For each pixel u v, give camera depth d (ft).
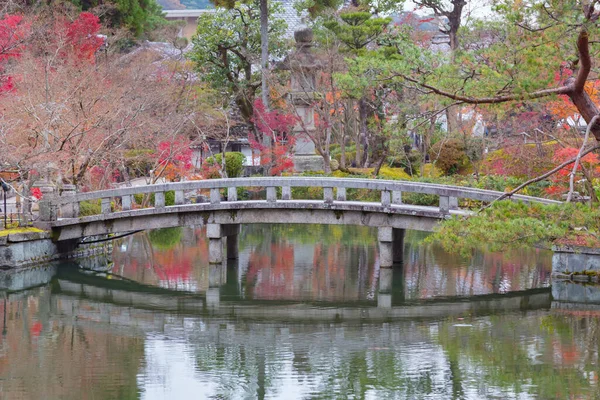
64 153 75.77
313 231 104.68
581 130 86.38
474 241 41.81
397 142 82.74
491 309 58.23
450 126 109.91
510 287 65.72
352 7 126.41
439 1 121.90
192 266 77.92
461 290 65.05
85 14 103.45
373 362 45.32
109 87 92.48
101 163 92.63
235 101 135.85
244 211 72.49
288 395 39.93
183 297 64.34
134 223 73.77
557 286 63.57
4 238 68.85
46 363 45.32
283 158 111.96
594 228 43.27
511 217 43.04
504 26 46.83
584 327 52.26
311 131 114.93
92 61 101.04
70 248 79.00
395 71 48.57
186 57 132.57
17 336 51.57
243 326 54.85
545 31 43.50
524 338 49.67
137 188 73.36
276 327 54.54
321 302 61.82
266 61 120.57
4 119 76.18
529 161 85.81
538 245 64.13
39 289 67.36
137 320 56.75
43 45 97.30
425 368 44.04
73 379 42.45
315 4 120.47
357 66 50.14
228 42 129.59
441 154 115.55
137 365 44.83
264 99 119.14
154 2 169.17
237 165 123.75
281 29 134.51
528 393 39.22
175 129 101.76
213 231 73.87
